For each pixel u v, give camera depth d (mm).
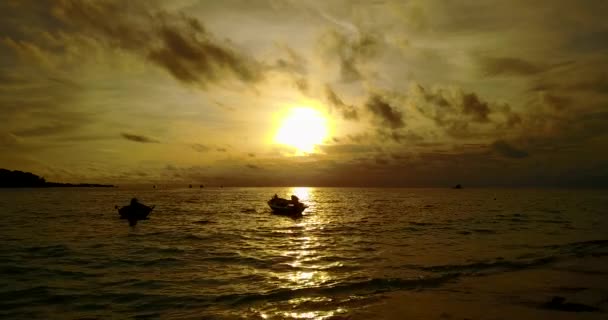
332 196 126188
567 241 26688
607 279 16344
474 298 13734
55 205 67125
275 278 16438
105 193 137000
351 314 12117
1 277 16609
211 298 13656
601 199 98125
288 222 40594
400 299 13633
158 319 11664
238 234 30969
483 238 28438
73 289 14781
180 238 28688
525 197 113625
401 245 25234
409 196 125188
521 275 17016
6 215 47406
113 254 22000
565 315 12031
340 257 21078
